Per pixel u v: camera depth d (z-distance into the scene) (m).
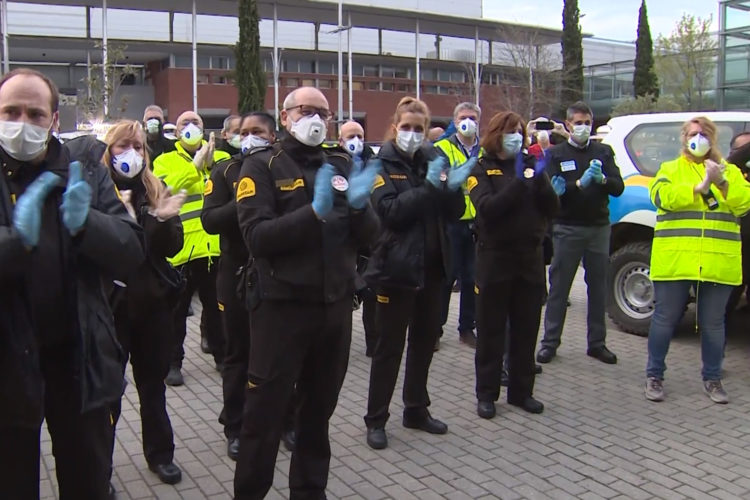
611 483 3.67
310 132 3.02
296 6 35.16
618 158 6.83
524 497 3.51
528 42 34.66
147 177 3.48
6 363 2.15
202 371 5.69
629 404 4.87
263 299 3.00
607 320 7.23
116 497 3.51
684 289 4.85
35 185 2.09
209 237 5.16
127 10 35.81
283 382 3.04
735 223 4.80
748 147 5.44
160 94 37.19
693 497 3.51
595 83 37.78
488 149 4.50
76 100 19.39
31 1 30.70
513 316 4.68
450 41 44.09
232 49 34.66
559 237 5.70
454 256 6.20
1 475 2.23
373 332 5.99
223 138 5.98
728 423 4.51
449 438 4.29
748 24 20.39
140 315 3.53
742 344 6.39
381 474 3.79
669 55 29.00
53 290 2.23
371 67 41.50
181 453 4.08
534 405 4.72
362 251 4.93
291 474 3.30
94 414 2.38
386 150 4.07
